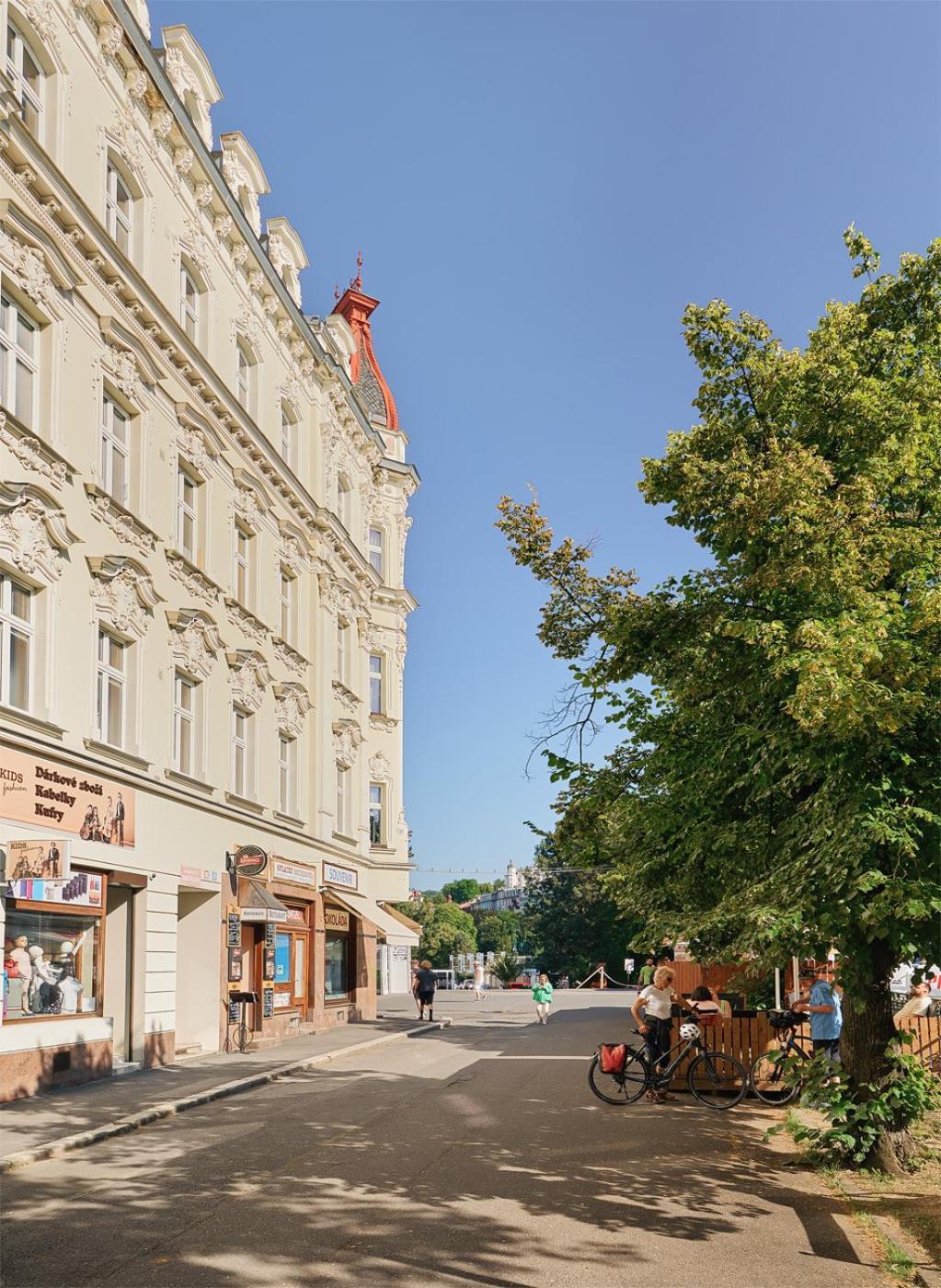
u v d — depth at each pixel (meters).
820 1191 10.12
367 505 37.59
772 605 11.11
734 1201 9.73
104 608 18.45
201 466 23.45
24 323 16.97
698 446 12.22
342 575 33.78
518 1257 8.02
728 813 11.38
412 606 41.66
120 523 19.23
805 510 10.41
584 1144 12.31
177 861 20.97
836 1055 14.68
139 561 19.19
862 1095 11.09
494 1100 15.76
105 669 18.95
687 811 11.78
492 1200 9.69
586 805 13.69
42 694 16.47
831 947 9.99
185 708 22.75
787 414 11.77
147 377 20.53
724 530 11.17
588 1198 9.77
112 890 19.12
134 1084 17.02
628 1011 41.62
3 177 16.00
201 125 25.22
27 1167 11.16
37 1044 15.77
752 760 10.83
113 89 19.86
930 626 9.81
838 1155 11.12
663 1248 8.28
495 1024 34.28
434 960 107.56
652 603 12.31
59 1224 8.91
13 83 16.83
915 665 9.31
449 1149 11.99
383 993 65.31
